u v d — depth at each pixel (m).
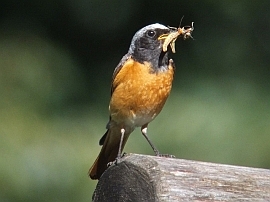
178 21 15.62
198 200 6.09
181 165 6.27
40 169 12.53
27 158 12.58
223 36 15.35
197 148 13.20
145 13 15.73
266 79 14.98
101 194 6.57
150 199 6.16
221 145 13.26
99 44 15.61
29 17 15.39
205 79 14.59
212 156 13.18
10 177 12.38
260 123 13.62
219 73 14.93
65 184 12.58
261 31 15.44
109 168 6.53
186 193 6.09
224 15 15.45
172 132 13.30
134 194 6.31
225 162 13.18
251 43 15.35
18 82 13.86
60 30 15.51
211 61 15.11
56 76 14.46
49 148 12.84
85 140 13.27
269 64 15.23
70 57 15.04
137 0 15.69
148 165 6.25
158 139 13.23
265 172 6.50
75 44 15.48
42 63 14.36
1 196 12.29
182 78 14.65
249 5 15.44
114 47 15.66
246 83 14.72
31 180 12.48
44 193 12.50
